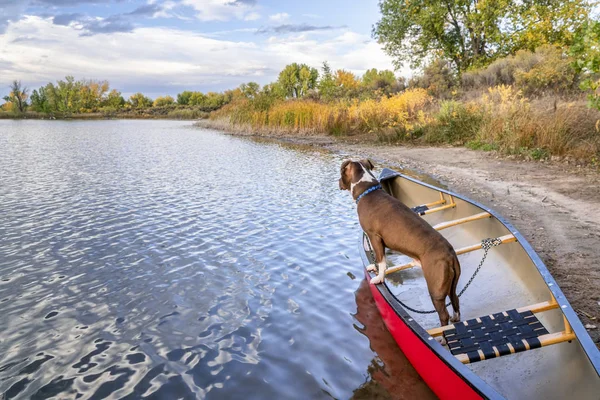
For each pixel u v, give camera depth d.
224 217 9.14
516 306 4.68
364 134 23.14
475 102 19.53
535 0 27.02
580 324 3.40
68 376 4.25
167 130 37.00
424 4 29.28
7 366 4.40
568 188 9.72
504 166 12.66
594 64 9.20
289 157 17.64
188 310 5.44
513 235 5.12
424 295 5.45
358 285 6.04
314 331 4.96
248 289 5.96
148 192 11.45
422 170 13.32
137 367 4.39
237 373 4.28
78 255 7.13
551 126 13.41
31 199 10.70
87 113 76.38
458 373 3.12
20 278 6.30
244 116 33.28
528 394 3.50
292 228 8.40
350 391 4.01
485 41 28.64
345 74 40.22
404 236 4.59
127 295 5.81
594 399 2.99
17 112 71.12
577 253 6.21
